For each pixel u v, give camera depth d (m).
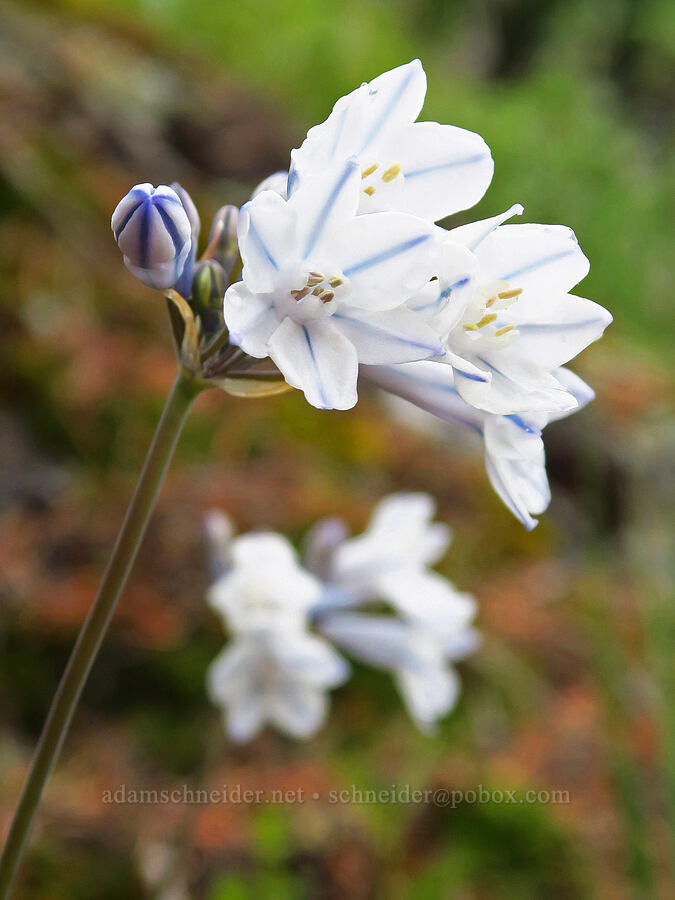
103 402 0.36
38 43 0.50
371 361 0.15
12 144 0.42
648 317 0.76
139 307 0.40
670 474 0.47
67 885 0.26
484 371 0.15
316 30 0.74
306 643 0.23
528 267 0.16
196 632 0.32
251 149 0.55
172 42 0.62
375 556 0.24
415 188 0.15
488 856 0.30
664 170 1.02
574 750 0.33
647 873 0.27
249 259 0.14
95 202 0.43
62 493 0.34
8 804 0.27
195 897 0.26
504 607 0.38
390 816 0.30
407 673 0.24
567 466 0.47
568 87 0.93
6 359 0.36
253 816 0.28
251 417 0.39
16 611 0.30
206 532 0.23
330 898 0.28
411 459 0.42
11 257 0.39
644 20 1.30
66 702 0.16
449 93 0.84
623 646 0.36
